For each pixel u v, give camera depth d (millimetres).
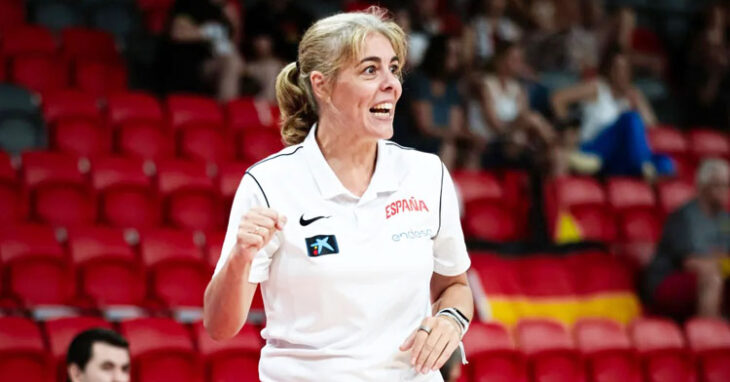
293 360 7750
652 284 22734
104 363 12766
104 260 18844
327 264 7652
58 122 22906
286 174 7914
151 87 27703
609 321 20672
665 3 36688
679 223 22969
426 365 7664
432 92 26250
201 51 26016
